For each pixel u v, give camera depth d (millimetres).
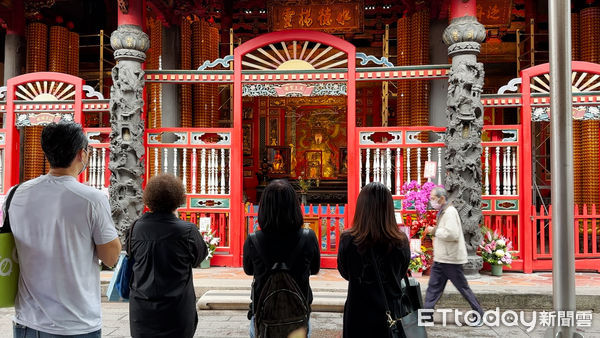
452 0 7930
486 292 6637
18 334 2465
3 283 2447
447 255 5574
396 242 3143
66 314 2445
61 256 2467
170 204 3268
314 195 18891
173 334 3088
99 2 17359
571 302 3367
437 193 5613
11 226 2500
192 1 13555
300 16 16141
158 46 14016
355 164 8414
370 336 3113
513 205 8164
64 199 2512
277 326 2916
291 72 8477
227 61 8617
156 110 13844
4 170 8805
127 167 8039
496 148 8273
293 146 20484
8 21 13844
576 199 12617
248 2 17234
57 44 14805
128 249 3238
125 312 6609
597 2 12977
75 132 2617
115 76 8180
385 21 17000
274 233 3084
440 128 8195
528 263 7969
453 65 7852
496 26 15055
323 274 7902
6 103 8867
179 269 3150
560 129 3422
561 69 3418
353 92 8359
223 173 8711
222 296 6758
